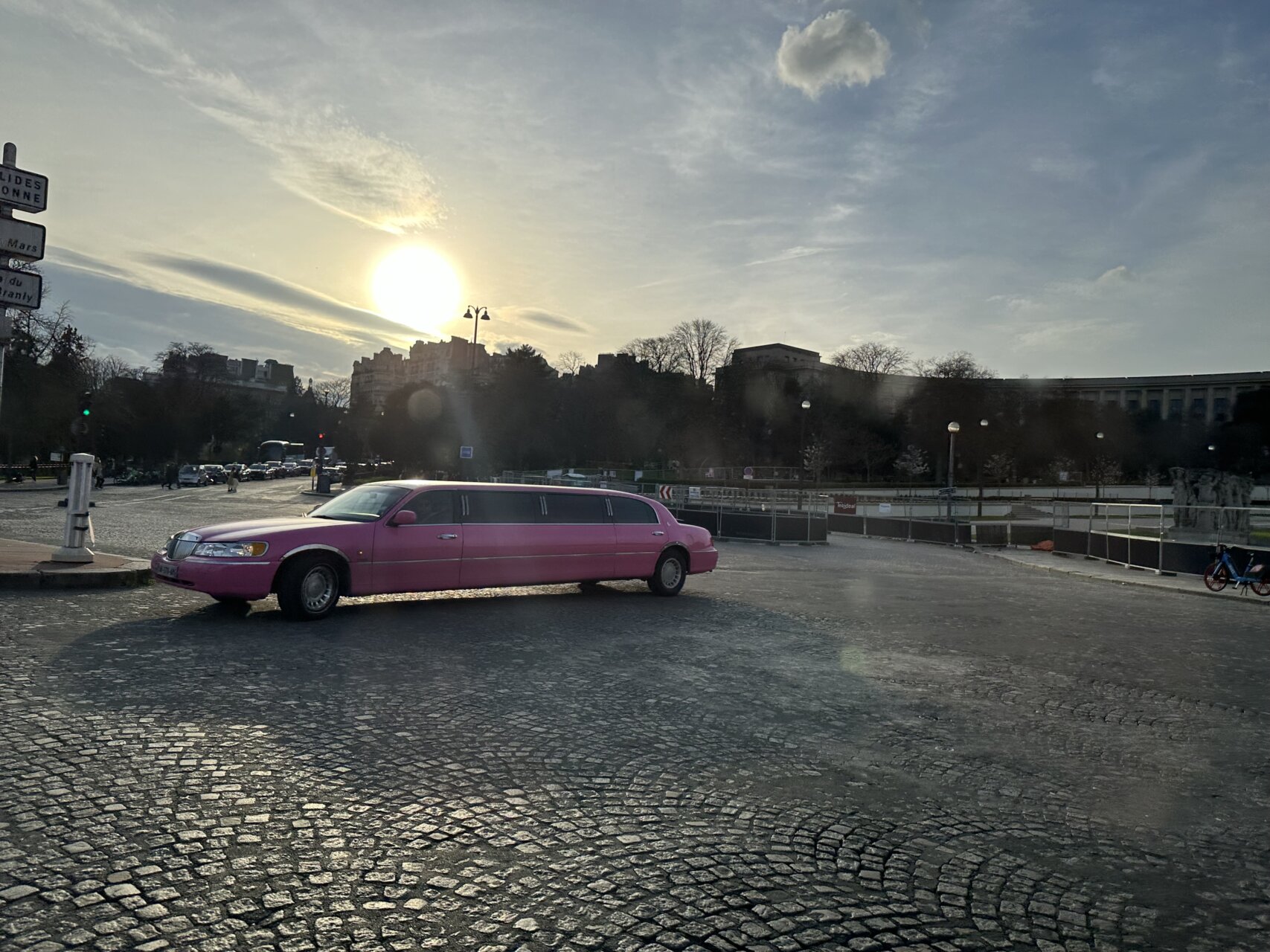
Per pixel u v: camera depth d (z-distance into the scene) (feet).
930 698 25.00
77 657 23.81
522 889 12.01
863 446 288.71
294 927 10.66
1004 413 324.19
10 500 116.67
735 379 318.65
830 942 11.02
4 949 9.75
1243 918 12.37
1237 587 69.21
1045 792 17.46
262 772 15.97
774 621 38.06
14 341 169.48
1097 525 97.66
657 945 10.68
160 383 272.72
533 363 303.48
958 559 99.71
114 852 12.39
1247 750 21.17
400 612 35.45
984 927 11.68
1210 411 452.35
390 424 281.74
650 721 21.02
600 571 41.55
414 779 16.15
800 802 16.14
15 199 38.04
